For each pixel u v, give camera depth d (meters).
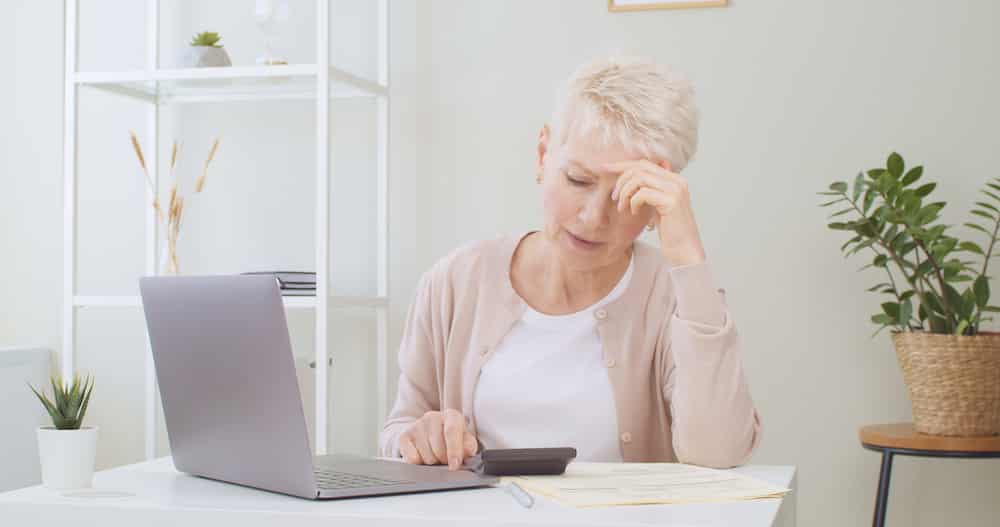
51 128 3.12
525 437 1.66
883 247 2.56
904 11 2.68
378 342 2.81
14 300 3.13
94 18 3.09
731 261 2.75
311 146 2.97
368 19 2.93
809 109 2.72
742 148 2.75
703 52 2.77
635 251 1.73
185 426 1.30
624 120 1.53
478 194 2.88
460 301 1.73
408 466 1.36
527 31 2.86
